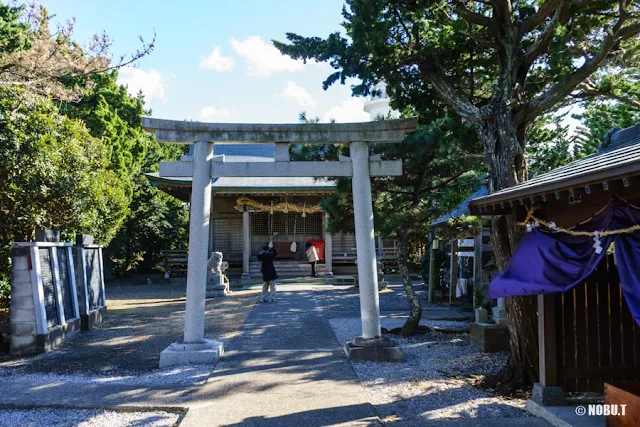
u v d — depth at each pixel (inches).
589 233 179.8
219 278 699.4
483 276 515.5
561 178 166.4
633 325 213.9
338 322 460.8
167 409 223.0
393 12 322.0
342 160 325.4
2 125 389.4
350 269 968.3
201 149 315.9
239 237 987.3
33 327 348.2
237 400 232.1
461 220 489.4
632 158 144.8
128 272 1062.4
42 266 367.2
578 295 215.0
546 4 270.2
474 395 240.2
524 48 311.3
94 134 898.1
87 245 476.7
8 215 441.4
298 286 804.0
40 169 406.6
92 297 484.7
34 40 467.8
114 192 548.4
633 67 333.4
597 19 300.4
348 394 240.7
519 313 254.7
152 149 1182.3
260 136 317.7
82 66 452.4
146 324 474.6
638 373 211.0
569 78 264.7
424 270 737.0
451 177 434.3
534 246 201.0
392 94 368.5
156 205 1034.7
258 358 316.8
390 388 251.6
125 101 1140.5
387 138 320.2
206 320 482.3
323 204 442.6
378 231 421.1
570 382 212.1
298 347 353.1
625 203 167.5
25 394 245.0
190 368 292.8
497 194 215.9
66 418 214.5
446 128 395.2
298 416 210.2
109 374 286.4
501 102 277.3
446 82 308.2
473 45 344.2
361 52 307.9
